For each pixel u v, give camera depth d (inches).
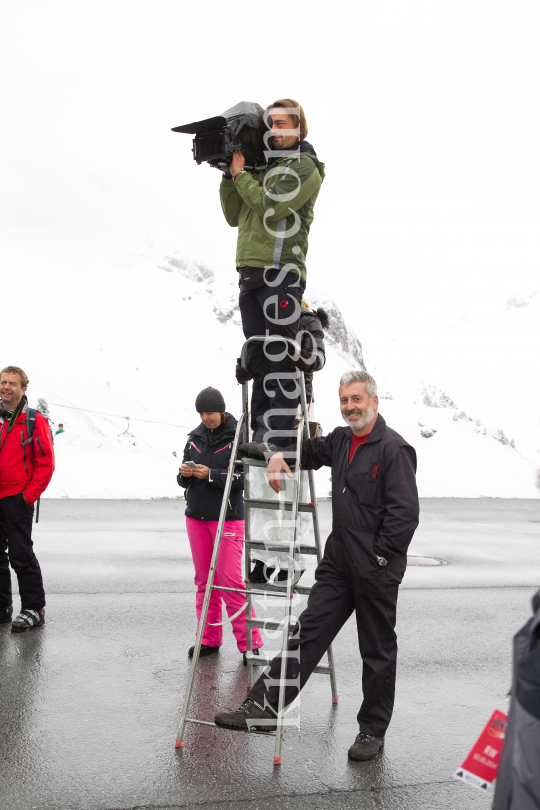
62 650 211.8
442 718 174.4
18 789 131.4
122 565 334.6
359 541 154.6
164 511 532.4
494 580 347.3
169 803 128.9
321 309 193.9
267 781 139.3
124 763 143.8
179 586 297.0
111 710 169.9
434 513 641.6
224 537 212.7
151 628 237.8
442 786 139.8
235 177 159.3
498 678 204.7
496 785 82.8
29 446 230.1
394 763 149.6
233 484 211.0
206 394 219.0
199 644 156.4
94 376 1711.4
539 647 79.7
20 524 228.4
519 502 791.1
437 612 279.6
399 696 188.5
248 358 175.9
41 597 233.3
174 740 155.9
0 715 163.9
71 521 462.3
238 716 148.3
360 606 155.4
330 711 178.2
